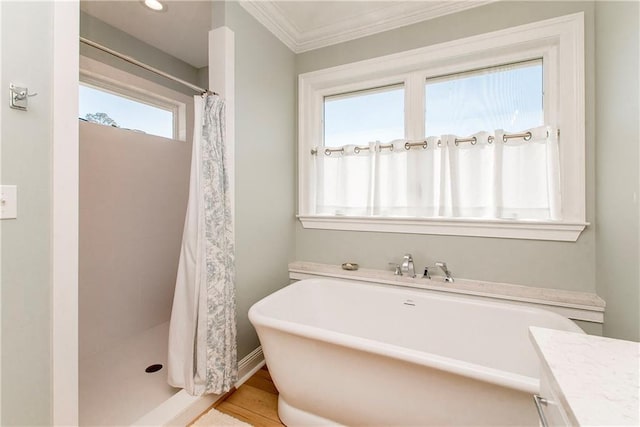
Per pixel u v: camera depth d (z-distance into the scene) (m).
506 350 1.58
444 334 1.75
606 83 1.45
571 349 0.61
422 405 1.18
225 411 1.61
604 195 1.48
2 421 0.93
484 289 1.79
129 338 2.40
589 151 1.62
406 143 2.11
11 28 0.94
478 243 1.91
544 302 1.65
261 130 2.08
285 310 1.87
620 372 0.53
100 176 2.21
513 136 1.80
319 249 2.43
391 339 1.90
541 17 1.73
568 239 1.67
